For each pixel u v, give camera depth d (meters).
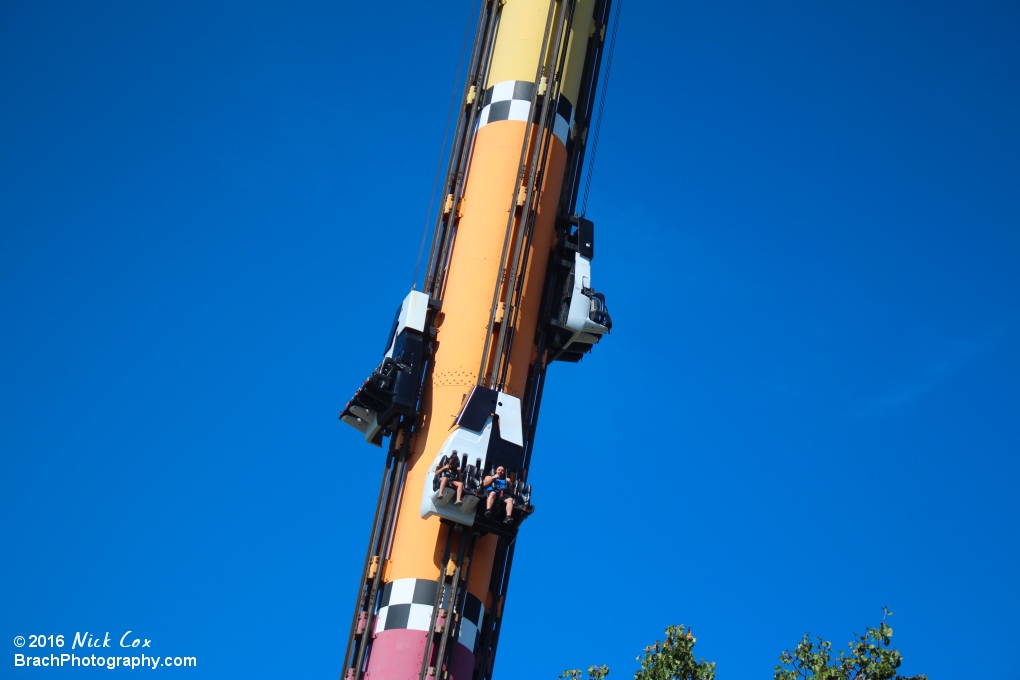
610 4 59.72
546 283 54.31
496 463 48.47
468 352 51.28
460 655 47.31
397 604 47.72
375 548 49.41
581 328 53.16
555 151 55.25
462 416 48.91
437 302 52.78
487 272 52.56
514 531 48.22
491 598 49.78
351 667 47.81
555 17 57.06
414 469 49.91
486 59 57.31
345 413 51.88
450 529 48.38
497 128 55.09
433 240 54.28
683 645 46.97
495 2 58.25
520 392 51.75
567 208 55.94
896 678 45.53
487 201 53.78
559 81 56.03
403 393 50.31
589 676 50.81
